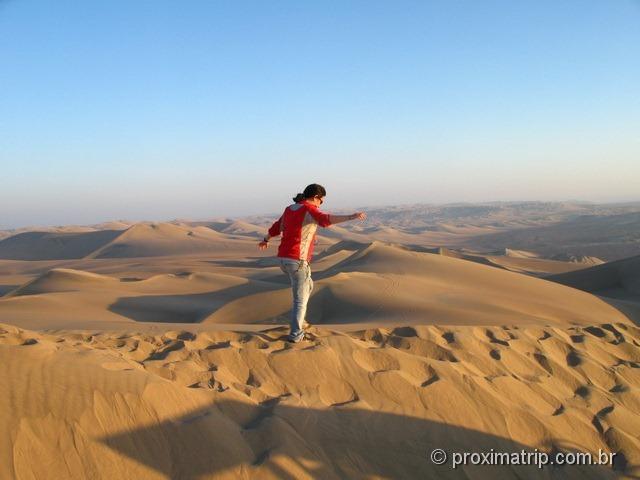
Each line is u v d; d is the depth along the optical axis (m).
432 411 4.92
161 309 27.58
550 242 183.75
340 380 5.15
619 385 6.39
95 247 164.12
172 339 6.03
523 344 6.84
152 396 4.08
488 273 29.89
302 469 3.93
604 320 21.31
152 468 3.65
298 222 5.83
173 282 39.78
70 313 24.70
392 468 4.23
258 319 21.08
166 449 3.79
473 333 6.88
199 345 5.68
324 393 4.97
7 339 4.60
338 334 6.32
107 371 4.18
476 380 5.48
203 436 3.93
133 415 3.91
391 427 4.62
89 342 5.80
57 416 3.70
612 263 41.50
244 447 4.00
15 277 85.19
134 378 4.18
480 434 4.80
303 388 5.00
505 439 4.82
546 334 7.39
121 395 3.98
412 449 4.45
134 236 164.88
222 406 4.40
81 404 3.82
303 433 4.30
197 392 4.43
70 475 3.46
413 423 4.73
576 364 6.68
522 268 70.81
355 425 4.55
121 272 84.69
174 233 172.50
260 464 3.86
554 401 5.62
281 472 3.84
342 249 72.12
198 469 3.71
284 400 4.66
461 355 6.21
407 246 87.75
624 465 4.86
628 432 5.33
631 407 5.93
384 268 30.84
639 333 8.40
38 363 4.02
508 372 6.15
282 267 5.91
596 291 38.84
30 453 3.47
